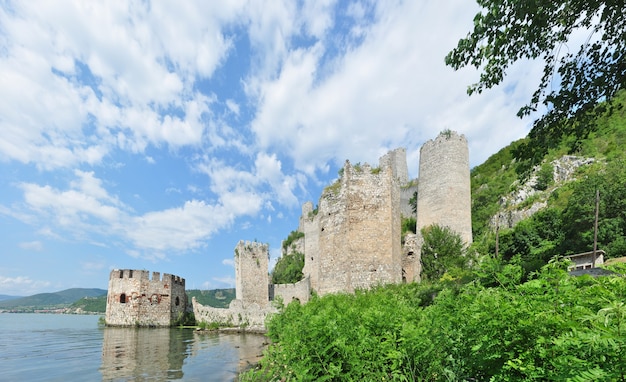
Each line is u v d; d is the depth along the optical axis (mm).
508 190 60438
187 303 52344
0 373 17078
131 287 45750
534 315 4023
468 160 40875
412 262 33656
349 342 6699
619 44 8359
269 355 8359
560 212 40375
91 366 18672
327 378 5965
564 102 9398
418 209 42656
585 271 15641
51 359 21156
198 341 29812
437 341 5949
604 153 55062
